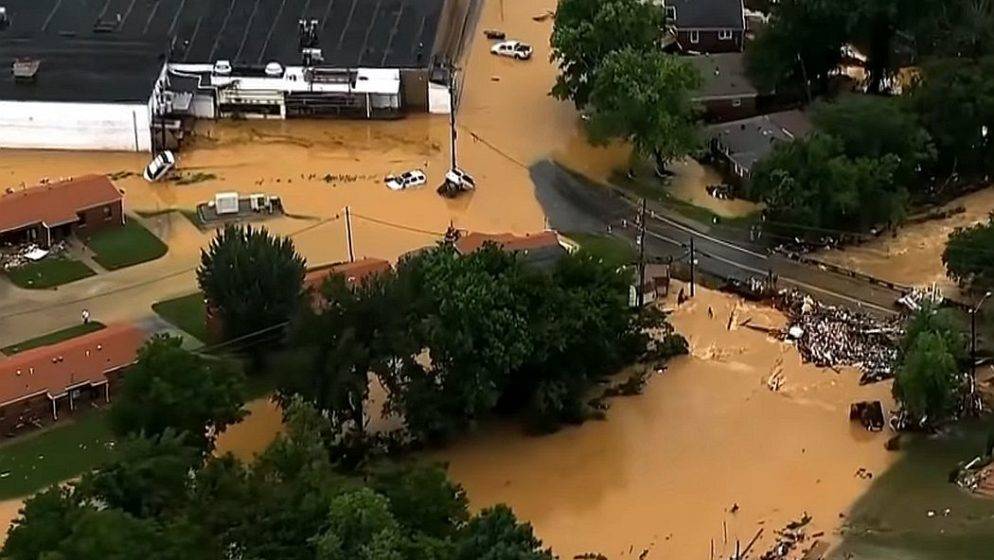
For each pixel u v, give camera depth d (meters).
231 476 140.50
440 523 139.12
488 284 161.88
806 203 197.88
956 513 155.62
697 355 179.12
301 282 174.38
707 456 164.88
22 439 165.12
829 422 169.38
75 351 169.50
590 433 167.88
